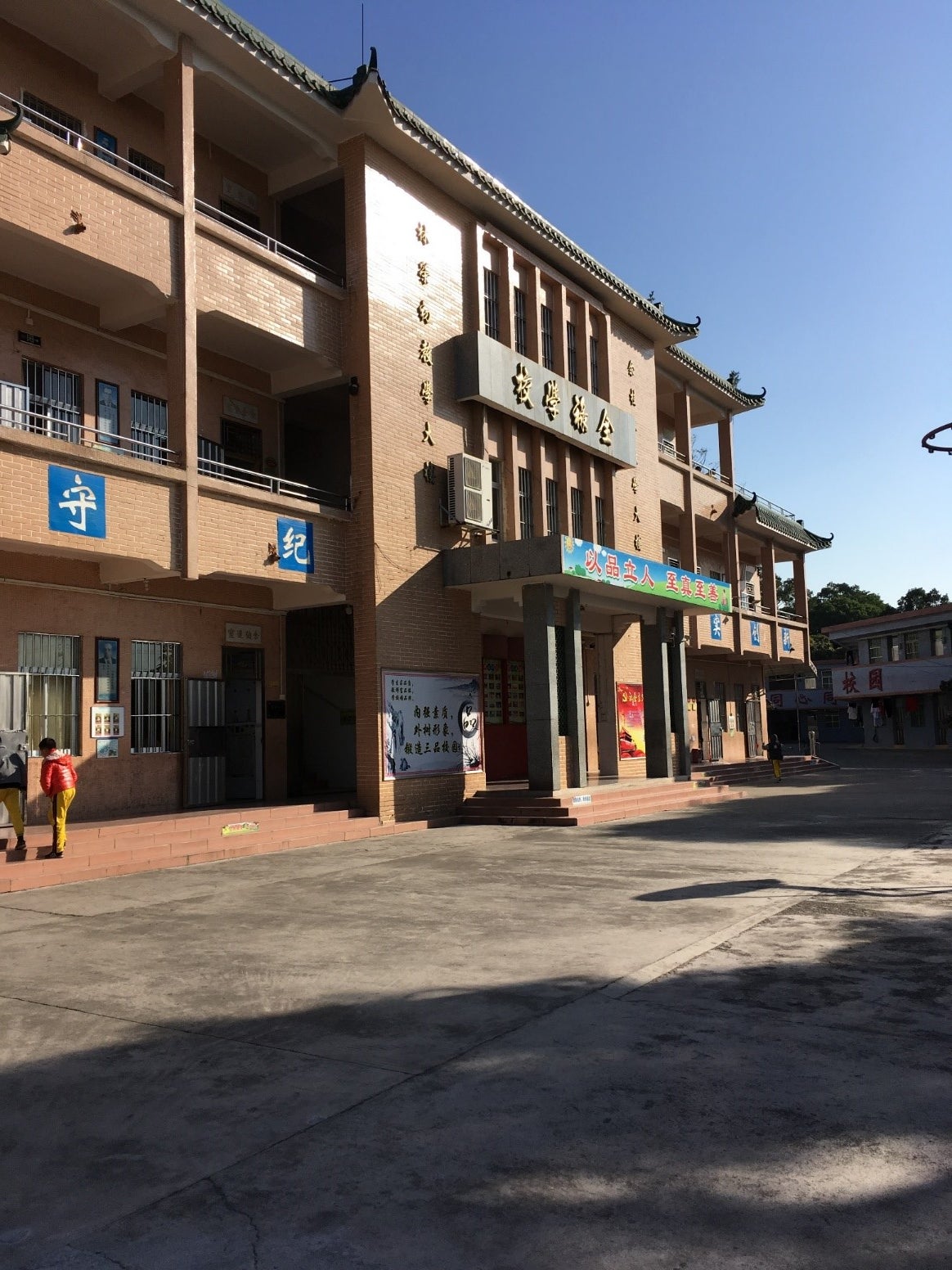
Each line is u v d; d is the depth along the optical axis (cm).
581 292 2536
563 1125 457
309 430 2094
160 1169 423
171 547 1470
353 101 1783
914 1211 374
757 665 4056
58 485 1310
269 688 1909
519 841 1602
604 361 2628
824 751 5834
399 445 1906
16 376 1479
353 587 1839
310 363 1881
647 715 2412
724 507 3528
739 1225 366
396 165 1952
